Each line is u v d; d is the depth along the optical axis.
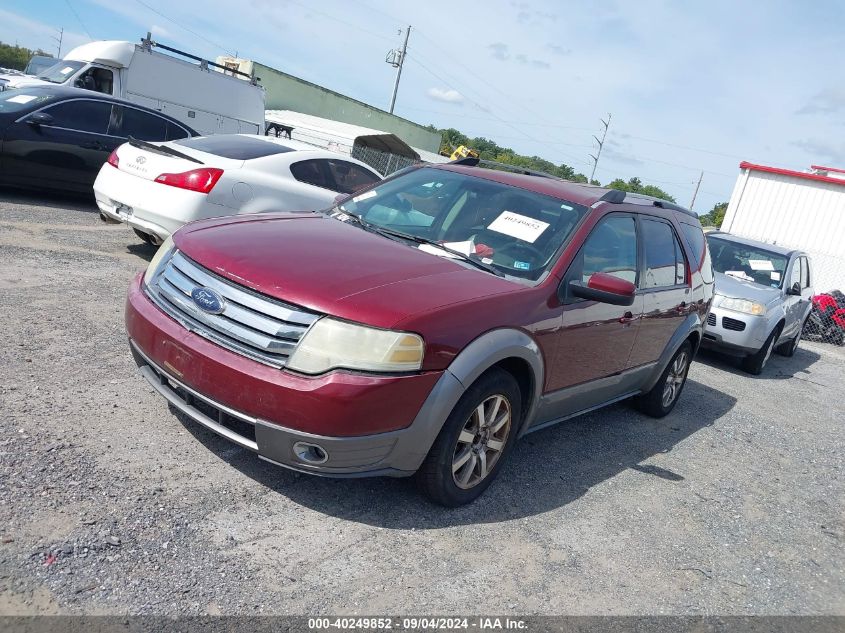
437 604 2.86
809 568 3.98
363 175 8.42
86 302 5.50
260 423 2.99
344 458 3.03
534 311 3.68
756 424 6.80
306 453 3.05
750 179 20.58
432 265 3.69
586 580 3.31
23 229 7.48
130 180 6.79
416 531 3.35
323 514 3.31
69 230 7.97
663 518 4.17
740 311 8.76
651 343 5.16
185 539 2.88
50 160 9.03
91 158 9.41
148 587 2.56
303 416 2.93
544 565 3.34
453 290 3.42
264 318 3.08
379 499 3.55
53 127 9.04
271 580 2.76
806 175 19.64
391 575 2.97
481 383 3.40
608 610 3.11
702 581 3.56
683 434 5.91
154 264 3.68
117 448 3.42
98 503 2.96
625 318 4.57
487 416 3.60
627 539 3.81
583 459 4.79
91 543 2.71
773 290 9.41
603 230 4.42
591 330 4.18
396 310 3.10
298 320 3.03
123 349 4.68
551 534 3.65
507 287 3.67
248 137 7.92
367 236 4.01
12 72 18.05
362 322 3.01
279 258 3.35
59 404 3.73
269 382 2.95
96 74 14.48
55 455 3.23
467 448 3.53
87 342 4.68
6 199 9.07
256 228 3.86
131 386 4.13
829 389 9.62
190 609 2.50
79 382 4.05
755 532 4.29
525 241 4.08
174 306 3.34
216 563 2.78
